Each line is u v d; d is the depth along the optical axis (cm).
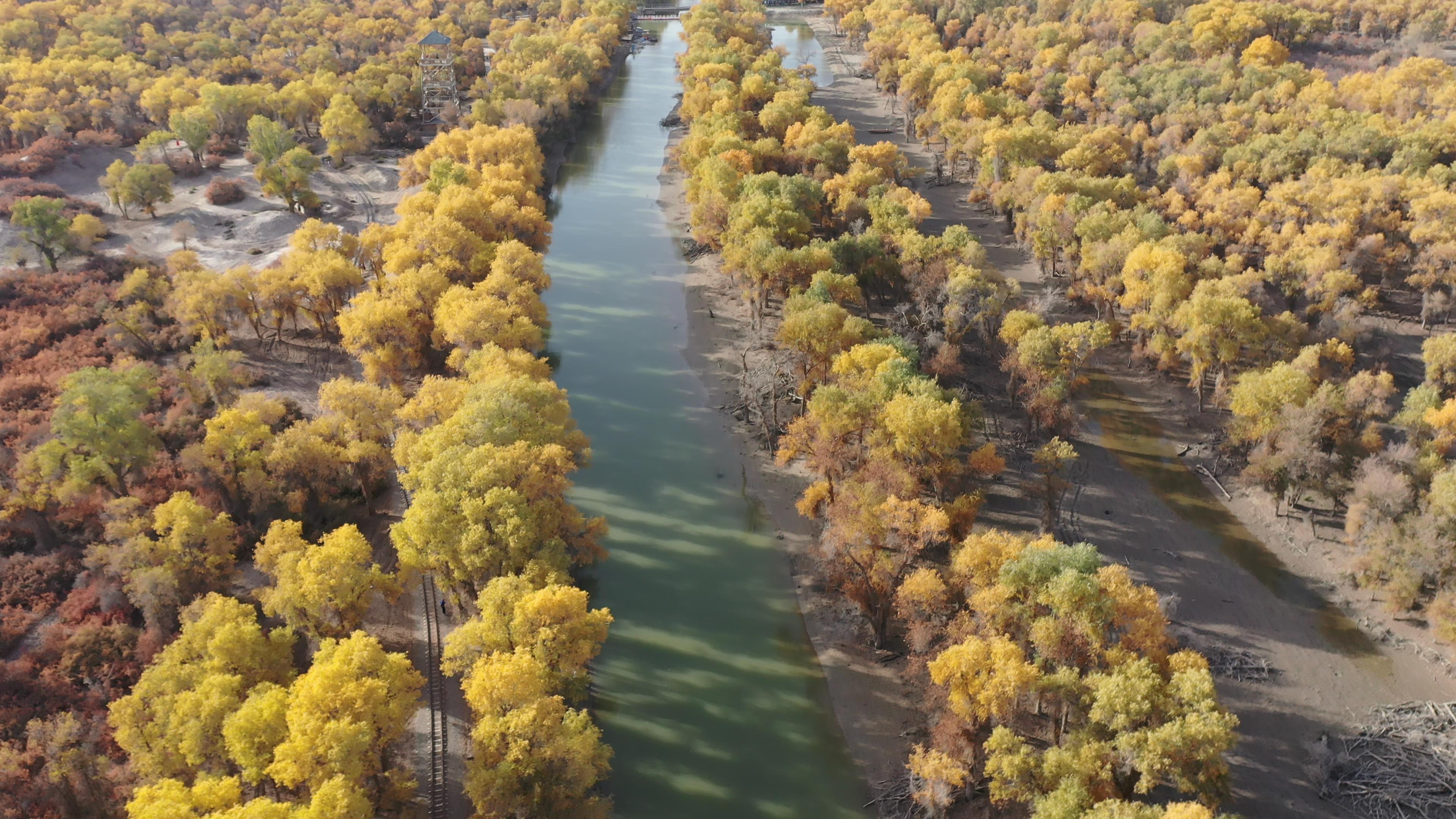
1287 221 15900
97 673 8869
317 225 16512
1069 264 16262
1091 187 17288
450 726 8881
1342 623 9894
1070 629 7800
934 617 9138
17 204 16412
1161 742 6788
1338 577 10494
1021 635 8219
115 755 8075
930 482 11244
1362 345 14125
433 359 14788
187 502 9675
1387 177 16112
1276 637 9725
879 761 8675
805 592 10706
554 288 17900
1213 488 12056
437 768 8444
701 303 17238
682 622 10300
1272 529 11288
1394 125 18975
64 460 10838
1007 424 13175
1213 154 18912
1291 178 17050
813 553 11119
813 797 8375
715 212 17375
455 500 9500
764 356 15238
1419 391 11681
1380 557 9931
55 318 15150
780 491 12388
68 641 9094
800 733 8981
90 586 10106
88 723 8338
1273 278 14662
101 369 12606
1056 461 10969
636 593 10706
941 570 9756
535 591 8469
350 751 6888
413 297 14062
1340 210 15400
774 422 13488
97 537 10894
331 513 11394
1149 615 7900
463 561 9062
